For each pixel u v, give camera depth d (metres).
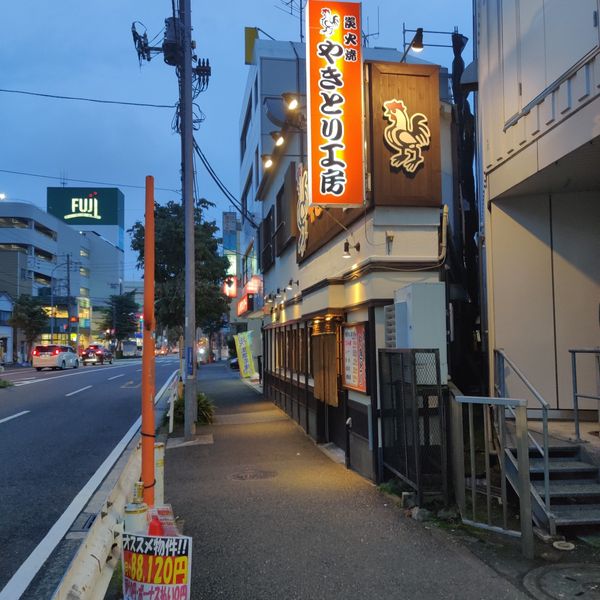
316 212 10.52
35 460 9.12
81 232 93.38
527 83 6.95
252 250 31.17
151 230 4.20
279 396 16.05
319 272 10.67
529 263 7.66
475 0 10.09
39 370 39.53
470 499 6.06
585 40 5.84
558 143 6.26
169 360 69.00
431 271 7.29
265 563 4.63
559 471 5.71
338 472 7.93
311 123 7.27
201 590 4.16
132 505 3.79
